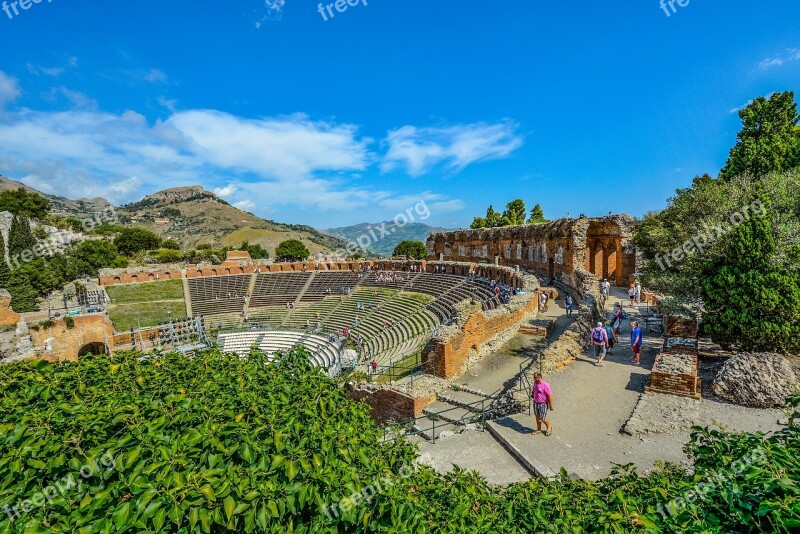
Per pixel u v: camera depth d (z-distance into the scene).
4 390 6.96
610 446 11.92
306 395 7.43
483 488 6.97
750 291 16.12
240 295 65.69
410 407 18.22
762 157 33.53
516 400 15.00
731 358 15.20
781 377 13.63
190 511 4.40
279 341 48.72
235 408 6.59
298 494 4.92
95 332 44.66
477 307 23.41
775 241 16.44
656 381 15.28
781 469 4.86
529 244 51.91
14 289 51.75
